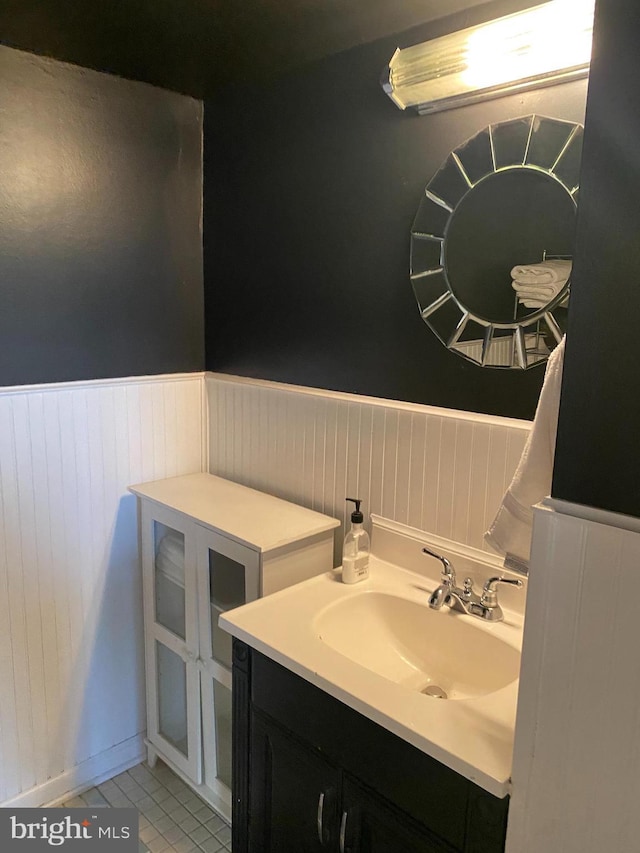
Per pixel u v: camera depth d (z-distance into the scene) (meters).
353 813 1.28
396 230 1.67
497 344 1.48
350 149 1.75
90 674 2.13
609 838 0.93
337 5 1.49
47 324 1.91
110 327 2.05
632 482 0.84
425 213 1.57
